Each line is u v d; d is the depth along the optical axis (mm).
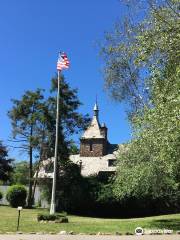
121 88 33188
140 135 23891
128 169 32031
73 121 53594
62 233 23359
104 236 22203
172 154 19141
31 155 55812
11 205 52719
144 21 18578
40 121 53406
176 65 16266
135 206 50781
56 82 53438
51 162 53469
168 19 16656
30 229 24750
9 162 62156
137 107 31078
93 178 53031
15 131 55625
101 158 65562
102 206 51688
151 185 31391
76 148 57594
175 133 16703
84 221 32281
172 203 49250
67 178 52531
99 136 66875
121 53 32219
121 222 31422
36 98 55250
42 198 54969
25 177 71562
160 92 16859
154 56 16719
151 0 17344
